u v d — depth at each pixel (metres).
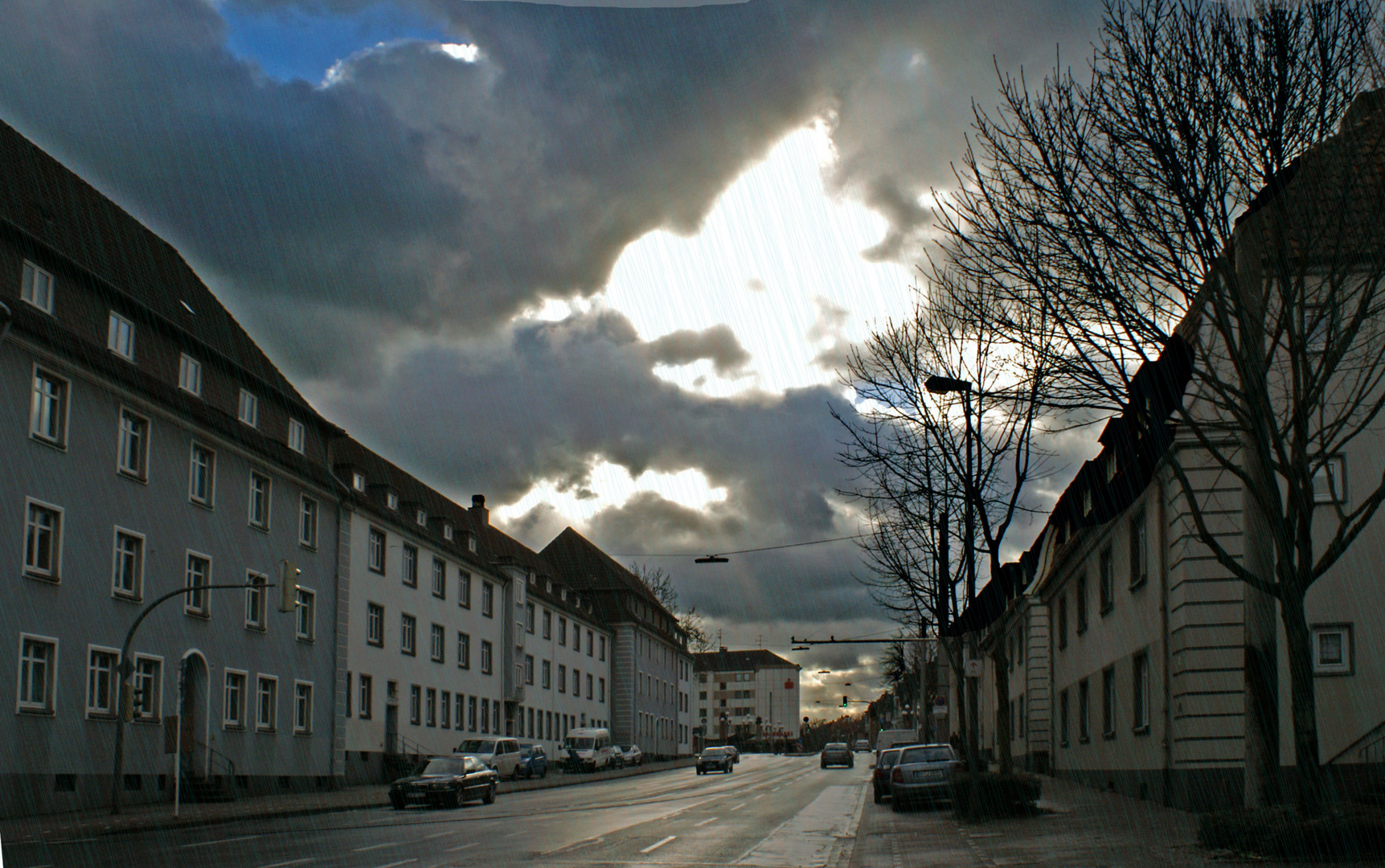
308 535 41.47
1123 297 12.80
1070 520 32.41
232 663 35.19
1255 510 14.07
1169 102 12.42
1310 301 15.91
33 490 26.72
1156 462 22.19
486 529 68.38
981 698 58.94
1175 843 15.30
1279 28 12.11
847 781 51.00
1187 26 12.45
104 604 29.11
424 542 52.00
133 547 30.80
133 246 36.12
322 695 41.41
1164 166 12.42
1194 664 21.22
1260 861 12.48
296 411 41.44
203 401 35.06
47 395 27.78
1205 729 21.09
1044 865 13.66
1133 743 25.75
